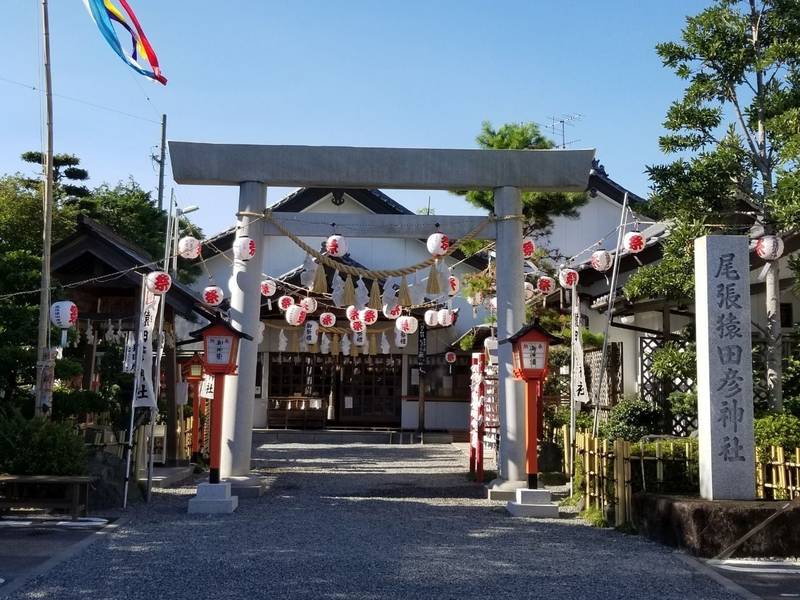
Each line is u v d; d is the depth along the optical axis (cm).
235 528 888
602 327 1797
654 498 860
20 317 1136
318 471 1531
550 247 2734
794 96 1152
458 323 2517
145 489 1167
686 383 1478
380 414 2528
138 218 2625
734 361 871
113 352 1555
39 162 2164
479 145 1747
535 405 1052
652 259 1627
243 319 1216
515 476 1195
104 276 1255
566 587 643
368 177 1227
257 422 2473
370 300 1308
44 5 1139
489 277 1725
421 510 1056
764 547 773
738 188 1185
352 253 2572
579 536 880
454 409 2472
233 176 1225
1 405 1116
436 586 636
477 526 935
